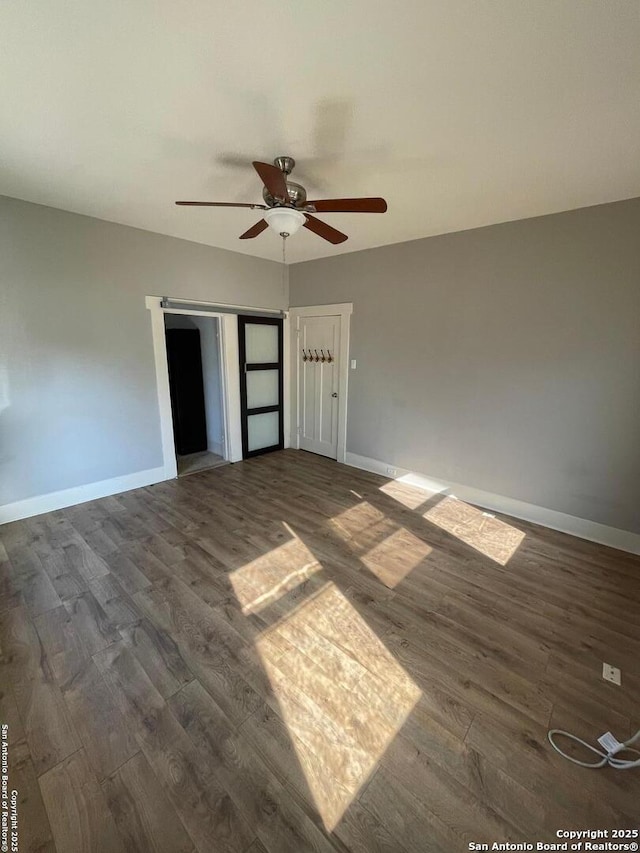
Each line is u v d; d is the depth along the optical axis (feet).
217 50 4.40
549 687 5.43
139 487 12.69
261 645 6.08
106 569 8.06
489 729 4.81
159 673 5.52
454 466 12.10
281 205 6.46
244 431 15.78
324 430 16.30
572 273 9.16
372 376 13.89
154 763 4.33
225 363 14.61
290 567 8.24
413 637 6.31
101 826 3.77
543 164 6.96
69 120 5.83
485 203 8.79
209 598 7.18
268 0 3.73
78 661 5.71
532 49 4.29
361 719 4.90
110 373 11.43
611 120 5.62
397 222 10.19
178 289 12.55
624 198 8.27
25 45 4.30
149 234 11.62
